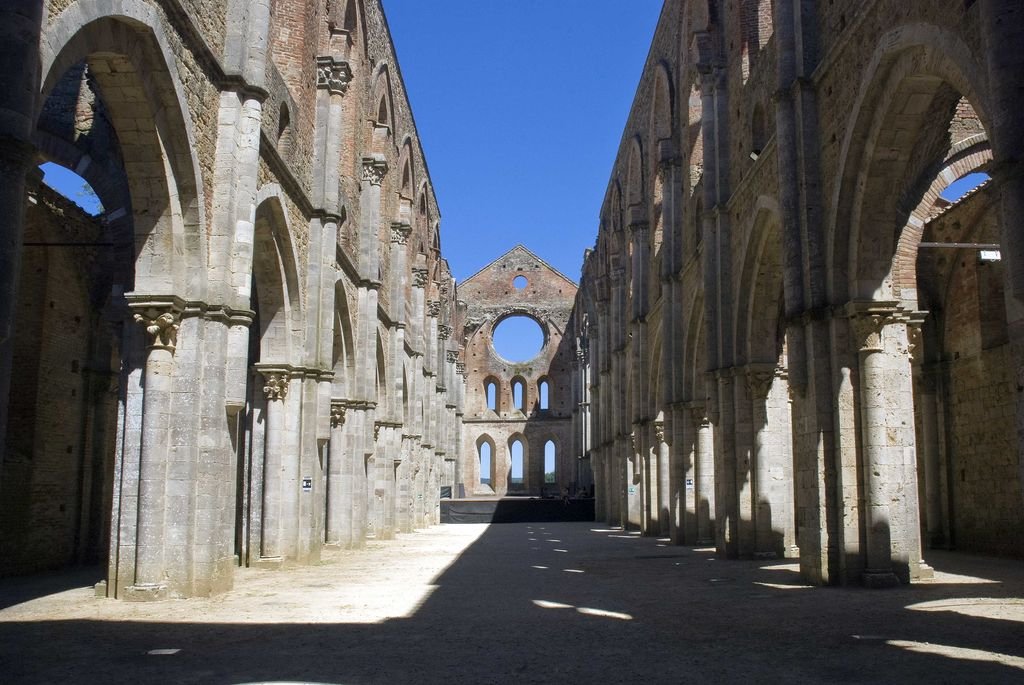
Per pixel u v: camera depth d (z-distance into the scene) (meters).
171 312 14.34
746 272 22.53
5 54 8.38
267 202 19.27
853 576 15.61
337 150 23.98
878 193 15.44
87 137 16.34
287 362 21.45
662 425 34.78
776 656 9.39
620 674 8.59
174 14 13.70
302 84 22.62
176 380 14.61
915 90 13.92
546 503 57.00
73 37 10.80
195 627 11.62
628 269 44.25
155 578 14.20
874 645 9.92
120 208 16.14
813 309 16.39
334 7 24.62
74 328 21.84
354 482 29.41
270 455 21.23
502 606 13.84
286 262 21.25
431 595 15.41
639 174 39.78
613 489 49.78
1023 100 8.75
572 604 14.04
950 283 26.28
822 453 16.08
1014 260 8.64
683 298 29.95
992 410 24.11
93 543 21.97
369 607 13.73
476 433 77.75
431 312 51.97
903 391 15.84
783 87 17.70
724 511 22.94
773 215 20.47
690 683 8.17
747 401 22.64
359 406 29.77
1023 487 8.79
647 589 16.11
